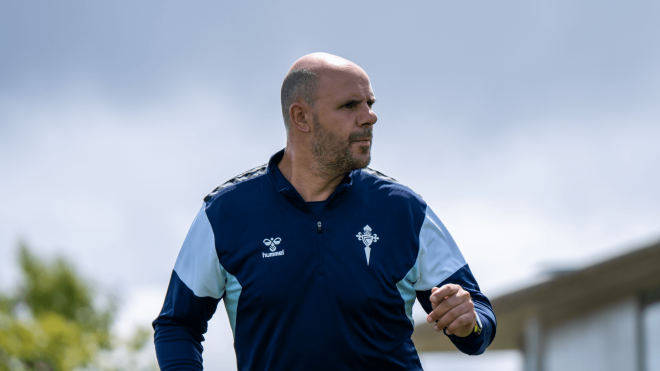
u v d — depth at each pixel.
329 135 8.20
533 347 36.28
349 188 8.44
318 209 8.27
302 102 8.34
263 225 8.23
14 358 43.28
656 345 29.78
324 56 8.53
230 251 8.23
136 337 50.62
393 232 8.27
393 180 8.76
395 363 8.08
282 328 7.92
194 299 8.43
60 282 63.88
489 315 8.42
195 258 8.45
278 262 8.02
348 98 8.20
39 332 44.72
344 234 8.13
